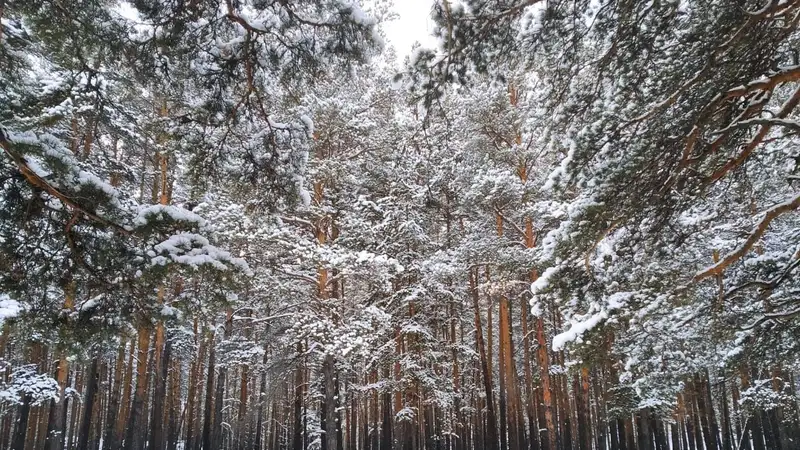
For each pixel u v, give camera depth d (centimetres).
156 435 2012
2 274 614
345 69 668
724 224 1182
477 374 3025
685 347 1095
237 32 617
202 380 3178
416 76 621
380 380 2391
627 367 1109
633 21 615
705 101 667
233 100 720
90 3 587
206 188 794
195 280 687
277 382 2238
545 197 1831
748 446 2742
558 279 890
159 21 584
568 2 594
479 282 2495
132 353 2583
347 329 1667
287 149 750
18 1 583
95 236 610
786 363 1309
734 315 969
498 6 572
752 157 838
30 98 746
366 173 2117
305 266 1819
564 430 2694
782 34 623
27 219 604
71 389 1998
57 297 762
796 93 638
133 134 1297
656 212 778
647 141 701
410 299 2008
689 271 1006
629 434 2394
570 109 775
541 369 2019
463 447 2884
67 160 554
